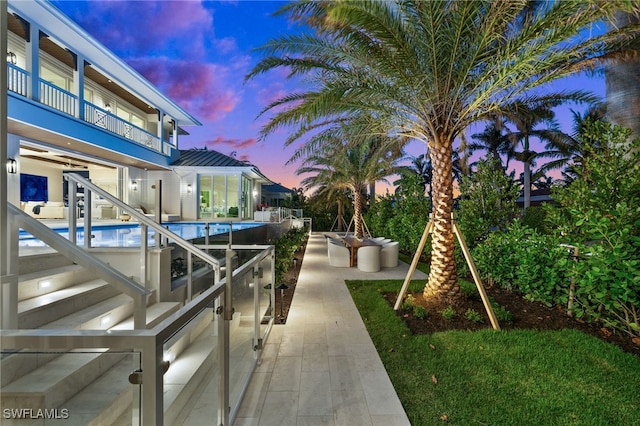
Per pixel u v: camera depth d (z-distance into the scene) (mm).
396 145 8625
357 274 8258
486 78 4586
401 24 4039
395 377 3131
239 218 16078
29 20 8312
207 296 1825
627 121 6227
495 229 7711
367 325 4570
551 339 3850
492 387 2908
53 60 10484
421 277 7859
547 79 4605
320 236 21438
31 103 8234
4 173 1901
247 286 3486
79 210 5379
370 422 2471
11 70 7934
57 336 1149
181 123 17641
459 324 4445
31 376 1627
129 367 1189
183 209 15906
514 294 5648
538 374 3098
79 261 2160
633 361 3266
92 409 1550
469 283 6348
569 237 4699
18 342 1139
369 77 4809
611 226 3814
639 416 2486
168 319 1355
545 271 4836
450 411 2590
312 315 5020
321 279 7633
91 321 2824
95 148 10938
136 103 14836
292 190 32625
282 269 7234
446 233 5215
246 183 17953
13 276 1984
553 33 3756
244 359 3303
